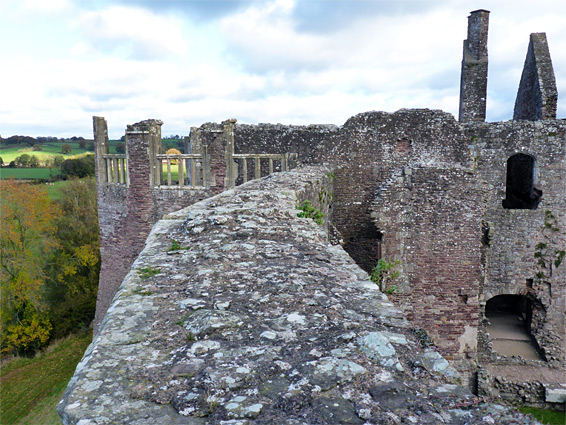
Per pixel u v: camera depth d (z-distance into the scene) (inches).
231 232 203.2
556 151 555.8
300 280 141.6
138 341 102.3
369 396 78.7
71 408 76.3
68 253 1085.8
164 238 205.5
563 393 514.0
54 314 952.3
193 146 596.4
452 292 478.3
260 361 91.3
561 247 567.8
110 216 571.8
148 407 77.7
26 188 963.3
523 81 702.5
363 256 562.6
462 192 469.4
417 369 88.4
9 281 924.0
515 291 579.8
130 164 531.8
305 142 584.7
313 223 226.4
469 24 748.0
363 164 547.8
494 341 611.8
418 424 69.9
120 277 571.8
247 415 74.2
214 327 106.0
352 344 97.5
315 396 78.6
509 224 569.0
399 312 118.8
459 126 532.1
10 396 683.4
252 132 586.2
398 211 474.6
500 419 70.4
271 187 323.0
